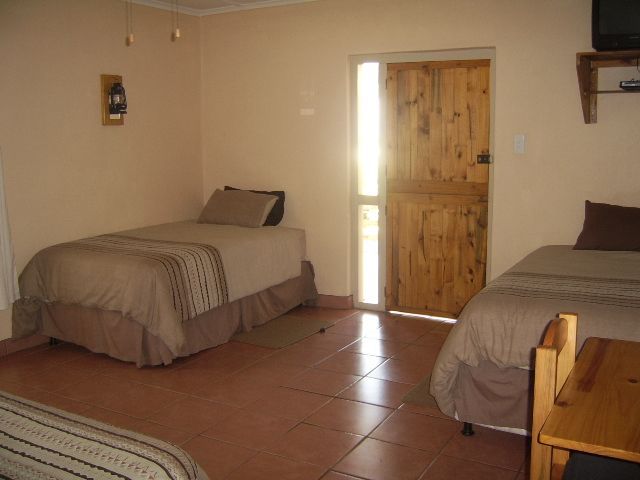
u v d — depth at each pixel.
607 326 2.57
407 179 4.73
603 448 1.37
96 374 3.79
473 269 4.60
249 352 4.12
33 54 4.15
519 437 2.96
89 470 1.65
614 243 3.83
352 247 5.05
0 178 3.91
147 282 3.72
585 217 4.04
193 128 5.45
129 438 1.81
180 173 5.35
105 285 3.83
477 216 4.53
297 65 5.01
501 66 4.26
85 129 4.52
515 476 2.64
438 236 4.68
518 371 2.83
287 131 5.14
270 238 4.62
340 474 2.67
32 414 1.95
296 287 4.99
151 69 5.00
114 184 4.77
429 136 4.61
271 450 2.87
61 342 4.35
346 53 4.79
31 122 4.17
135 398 3.44
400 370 3.80
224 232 4.69
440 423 3.12
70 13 4.36
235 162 5.42
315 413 3.23
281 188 5.23
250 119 5.29
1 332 4.10
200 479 1.79
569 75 4.08
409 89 4.64
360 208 4.99
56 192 4.36
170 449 1.77
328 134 4.96
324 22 4.84
